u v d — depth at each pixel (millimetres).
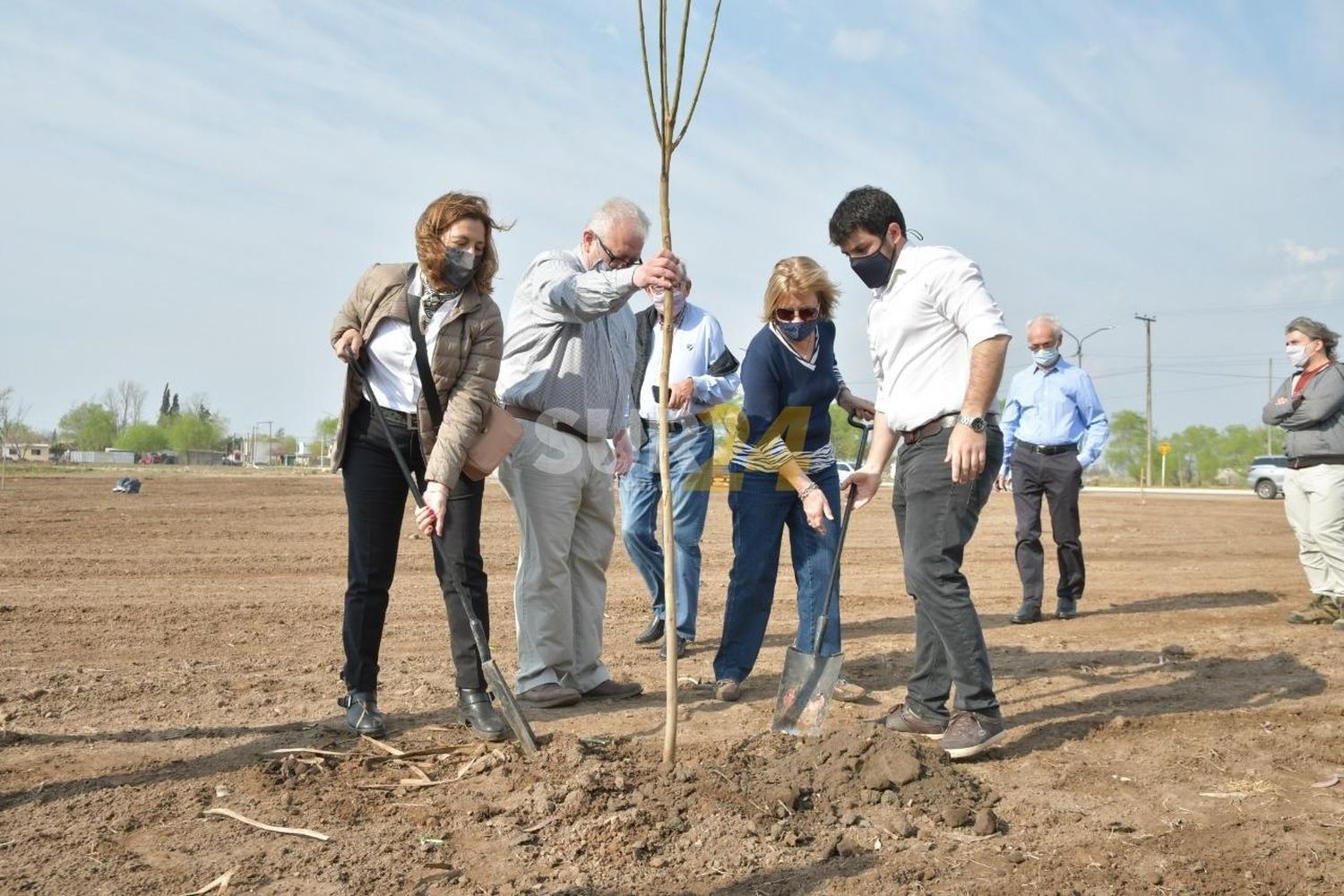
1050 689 5094
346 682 4195
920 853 3062
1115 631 6828
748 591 4895
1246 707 4730
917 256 3969
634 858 2979
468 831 3162
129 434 108625
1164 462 57312
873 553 12070
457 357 4117
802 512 4883
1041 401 7312
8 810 3260
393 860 2947
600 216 4582
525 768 3678
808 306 4633
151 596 7688
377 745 3938
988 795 3539
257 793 3449
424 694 4832
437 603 7605
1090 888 2842
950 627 3930
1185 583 9469
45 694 4676
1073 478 7258
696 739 4152
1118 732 4344
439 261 4000
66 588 8023
